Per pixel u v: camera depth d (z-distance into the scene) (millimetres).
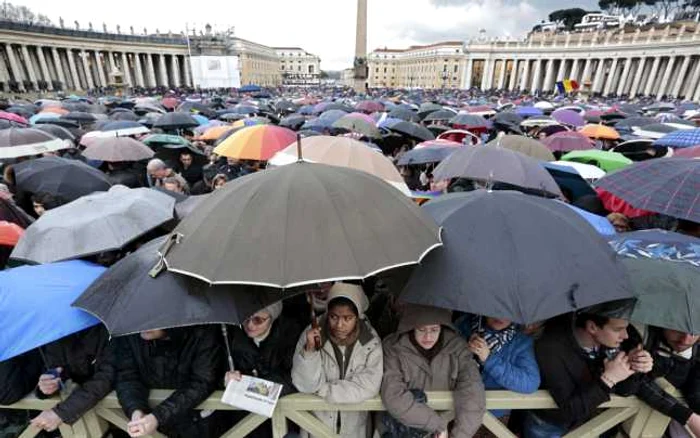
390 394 2113
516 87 87188
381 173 3990
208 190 6891
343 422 2393
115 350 2195
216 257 1632
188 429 2328
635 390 2229
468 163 4102
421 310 2105
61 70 65062
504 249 1943
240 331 2264
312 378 2154
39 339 1794
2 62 58812
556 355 2189
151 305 1738
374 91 62000
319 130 10688
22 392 2143
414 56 114500
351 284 2188
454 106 26344
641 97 59281
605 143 10383
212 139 9828
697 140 5969
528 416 2553
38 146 6145
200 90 57250
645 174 3307
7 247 3145
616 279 1922
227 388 2072
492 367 2256
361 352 2213
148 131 10328
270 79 111875
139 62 77000
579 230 2094
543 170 4059
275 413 2203
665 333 2244
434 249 2045
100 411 2229
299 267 1563
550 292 1804
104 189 4559
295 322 2529
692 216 2811
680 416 2117
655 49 62312
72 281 2105
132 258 2055
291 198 1750
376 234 1726
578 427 2434
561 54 76312
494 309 1774
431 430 2059
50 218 2781
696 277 1917
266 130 5945
